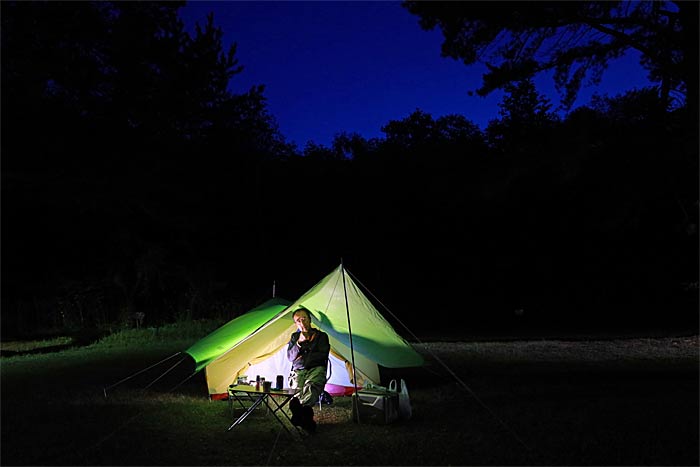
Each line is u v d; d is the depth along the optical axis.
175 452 5.80
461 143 28.47
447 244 27.45
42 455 5.72
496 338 16.56
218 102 19.95
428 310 24.77
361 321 8.05
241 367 8.38
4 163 15.85
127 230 20.55
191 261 23.05
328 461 5.48
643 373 10.02
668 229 22.36
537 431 6.30
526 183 18.62
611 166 15.70
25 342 16.41
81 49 17.34
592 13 15.73
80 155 16.59
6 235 20.45
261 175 27.53
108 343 15.42
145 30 17.67
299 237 28.41
